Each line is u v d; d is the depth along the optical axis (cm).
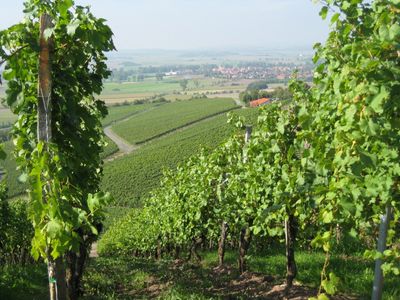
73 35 409
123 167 6619
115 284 1036
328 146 382
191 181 1257
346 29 350
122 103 15500
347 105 292
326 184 395
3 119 12900
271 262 962
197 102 13538
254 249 1226
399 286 636
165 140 8381
